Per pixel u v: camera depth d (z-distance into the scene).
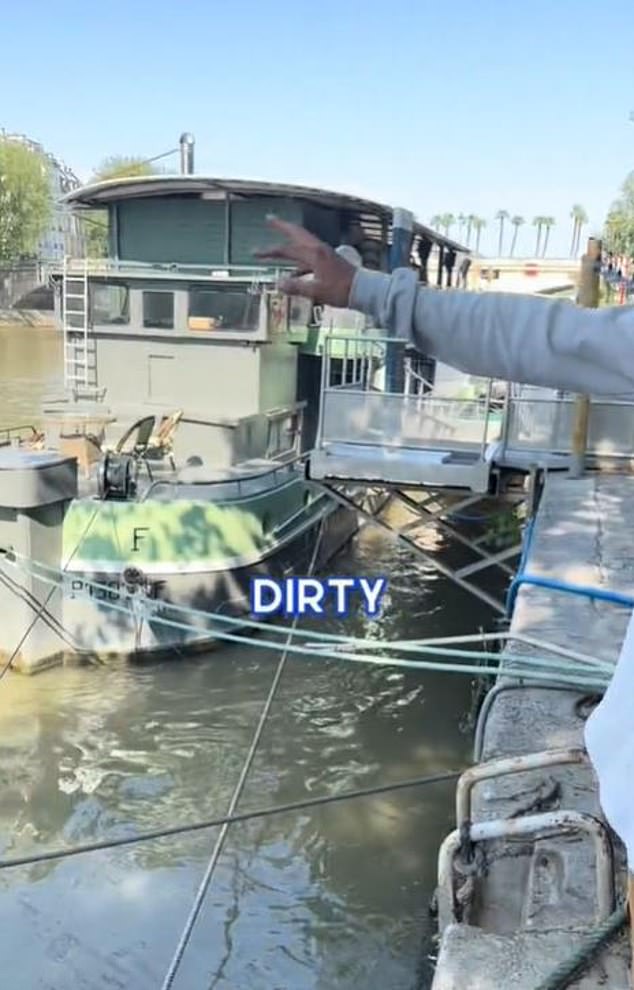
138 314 12.81
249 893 7.03
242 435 12.60
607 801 1.26
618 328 1.23
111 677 10.40
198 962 6.31
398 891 7.12
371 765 8.98
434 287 1.36
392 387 11.87
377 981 6.21
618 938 1.91
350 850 7.62
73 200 13.68
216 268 12.36
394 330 1.36
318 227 13.65
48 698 9.87
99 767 8.69
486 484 9.04
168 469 12.10
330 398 9.57
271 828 7.86
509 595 5.05
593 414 9.11
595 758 1.30
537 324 1.26
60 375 32.69
